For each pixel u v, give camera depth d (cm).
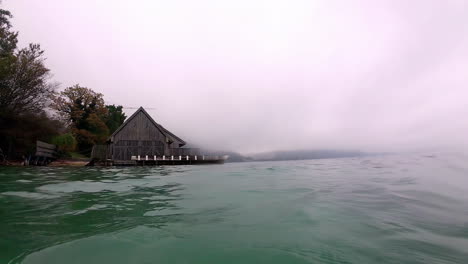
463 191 531
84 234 296
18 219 361
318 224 328
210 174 1135
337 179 804
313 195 530
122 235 292
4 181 805
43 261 224
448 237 274
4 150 1731
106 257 231
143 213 398
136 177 1017
